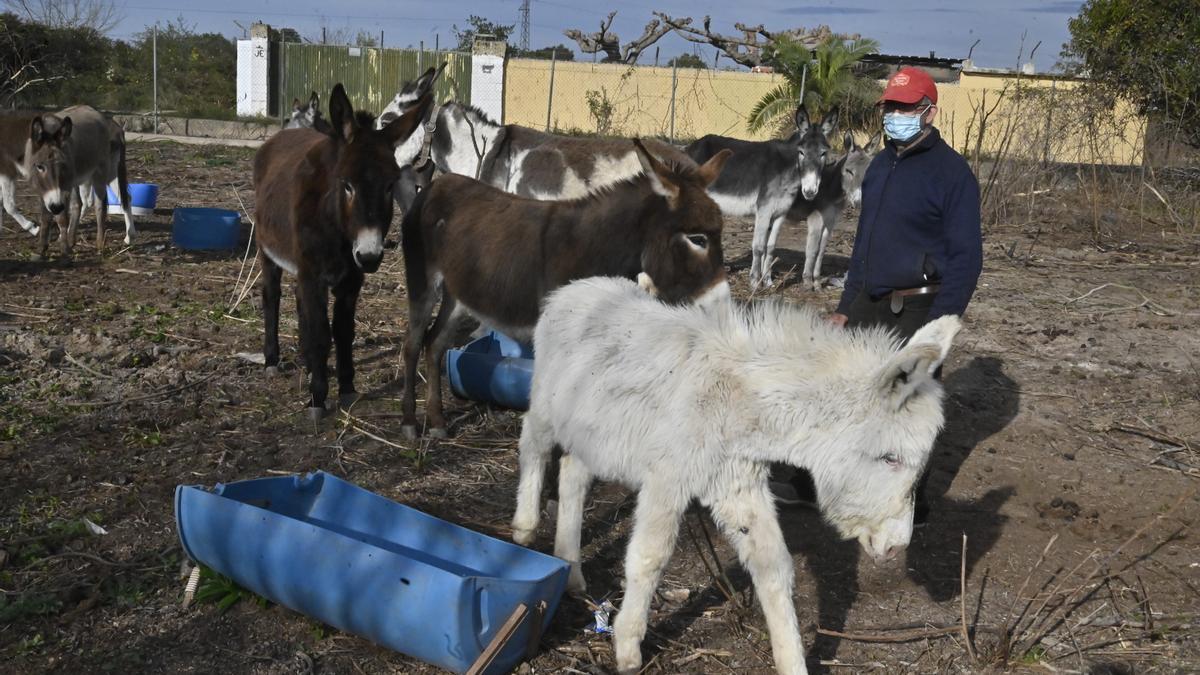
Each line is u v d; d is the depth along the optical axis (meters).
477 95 27.25
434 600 3.21
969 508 5.11
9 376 6.16
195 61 30.66
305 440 5.50
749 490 3.24
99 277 9.04
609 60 35.34
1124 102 18.03
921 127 4.21
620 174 8.90
